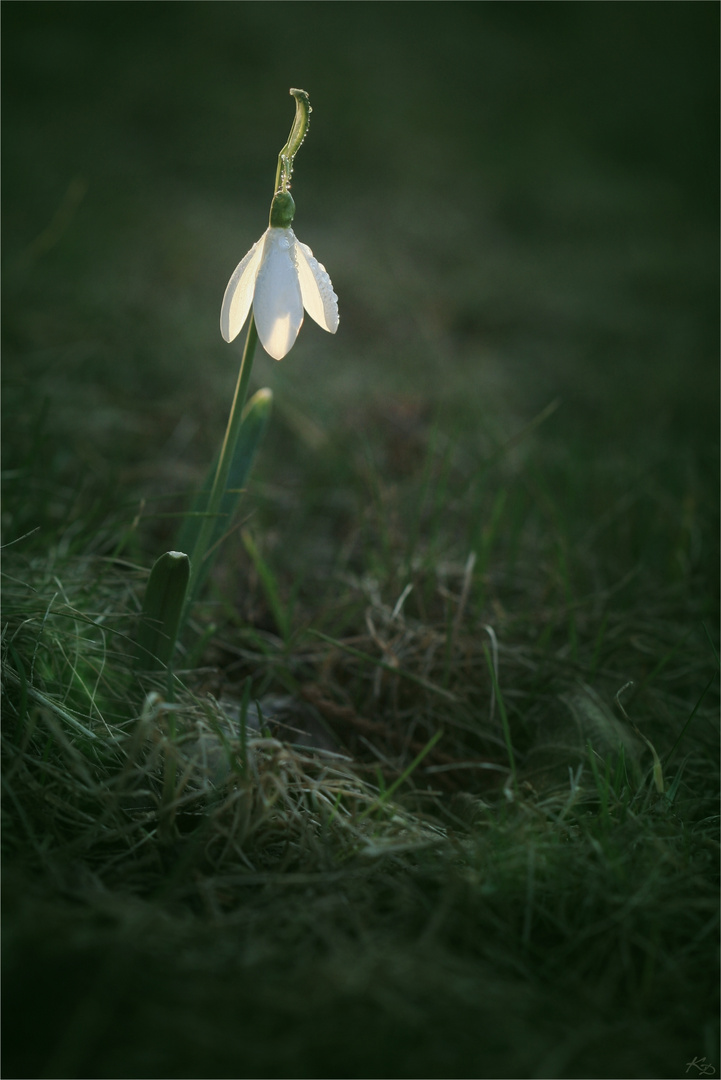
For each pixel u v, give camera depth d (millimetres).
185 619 419
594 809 402
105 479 542
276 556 516
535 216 1544
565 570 474
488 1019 345
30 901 351
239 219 1276
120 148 1506
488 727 442
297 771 390
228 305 380
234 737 399
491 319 1062
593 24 2760
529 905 365
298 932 358
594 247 1396
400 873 377
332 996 344
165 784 378
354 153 1676
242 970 348
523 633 479
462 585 491
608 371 907
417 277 1152
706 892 377
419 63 2316
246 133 1662
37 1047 334
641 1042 347
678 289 1217
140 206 1209
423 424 702
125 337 782
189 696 408
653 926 361
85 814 377
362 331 969
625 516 563
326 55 2176
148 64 1903
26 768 382
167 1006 340
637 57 2568
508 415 765
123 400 673
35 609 413
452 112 2043
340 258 1169
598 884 370
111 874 369
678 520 562
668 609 498
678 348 991
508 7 2795
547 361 943
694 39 2678
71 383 678
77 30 2090
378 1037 340
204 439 650
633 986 357
